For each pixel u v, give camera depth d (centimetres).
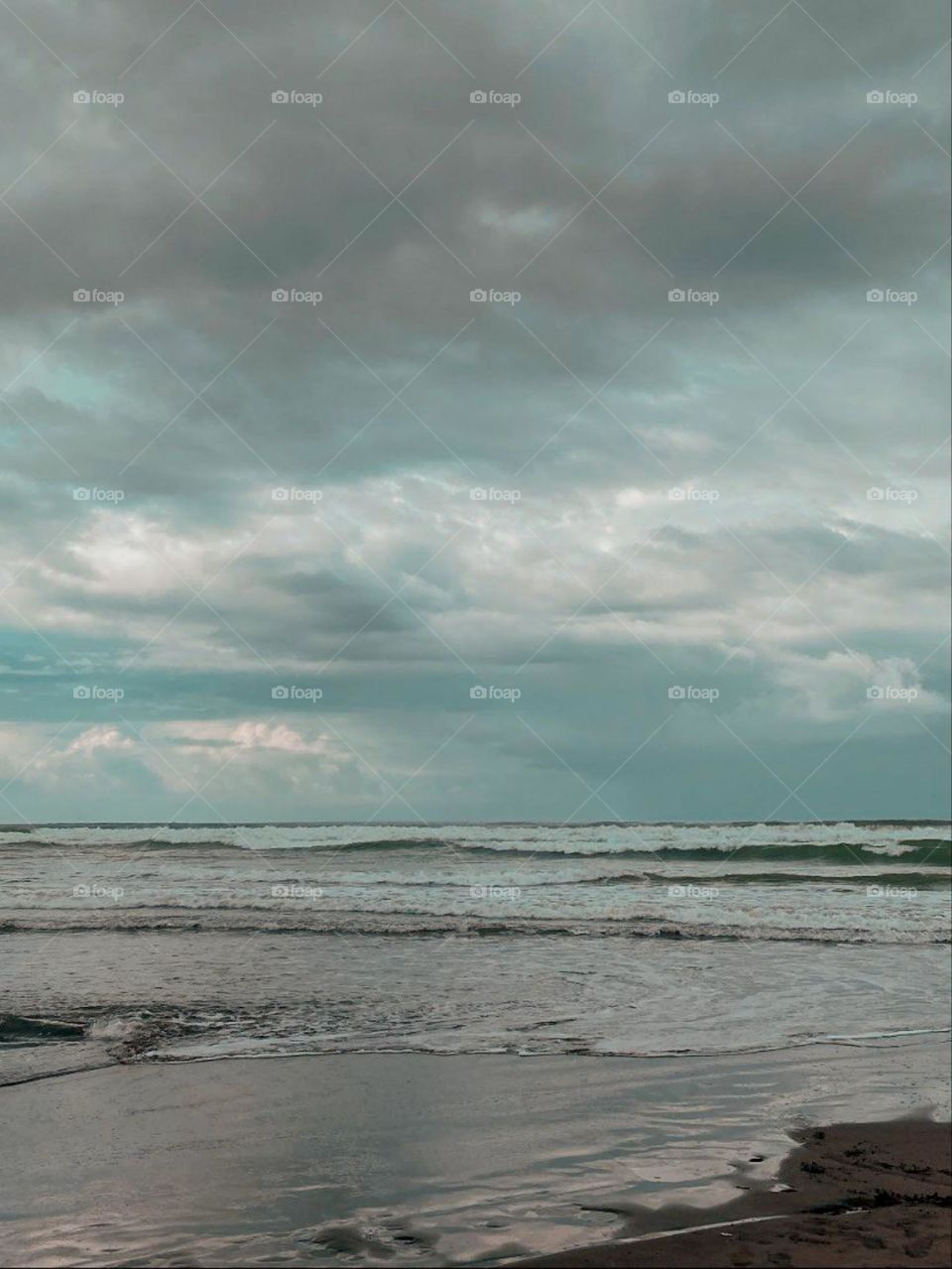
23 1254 596
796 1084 984
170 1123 865
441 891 2694
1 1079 1006
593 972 1598
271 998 1392
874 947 1853
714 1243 593
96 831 4806
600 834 4100
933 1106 910
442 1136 825
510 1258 579
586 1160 764
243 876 3077
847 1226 621
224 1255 589
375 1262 577
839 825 4712
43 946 1884
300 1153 783
